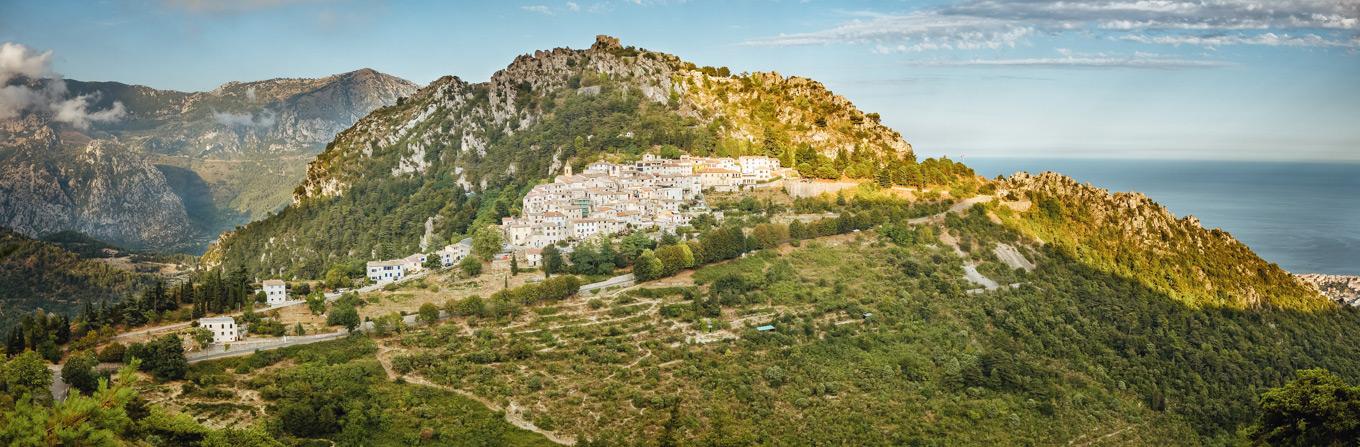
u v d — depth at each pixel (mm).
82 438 87438
